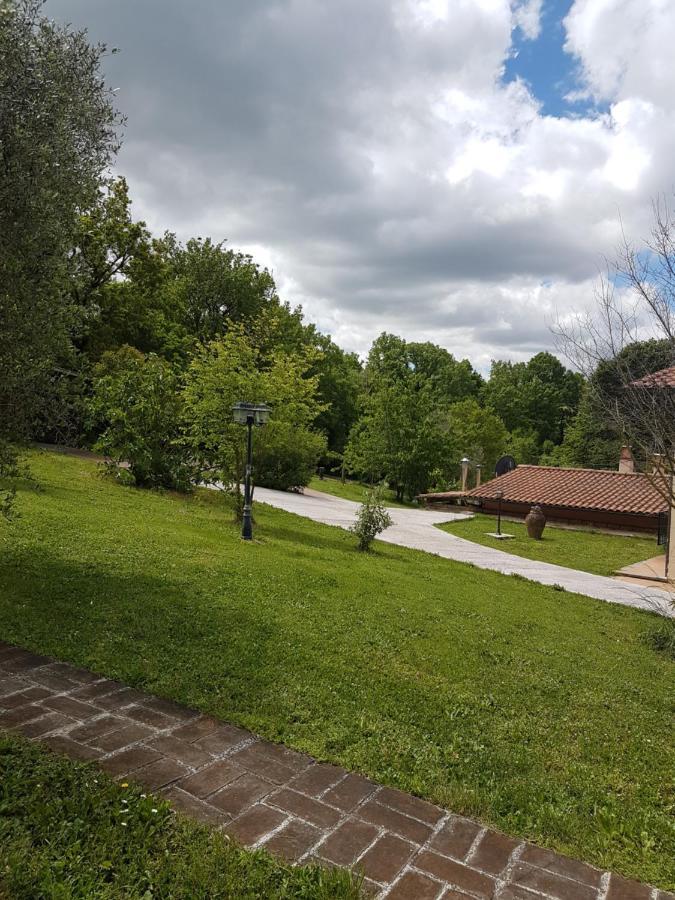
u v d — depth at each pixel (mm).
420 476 37250
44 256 5477
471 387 75375
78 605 6059
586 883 2947
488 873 2938
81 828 2857
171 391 17047
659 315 8609
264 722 4199
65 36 5570
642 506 25000
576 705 5621
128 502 13367
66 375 6141
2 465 5887
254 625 6273
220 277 41781
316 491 31984
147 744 3779
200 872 2688
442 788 3631
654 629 9539
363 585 9180
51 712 4070
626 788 4035
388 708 4773
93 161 5891
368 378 57844
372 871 2857
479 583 12055
